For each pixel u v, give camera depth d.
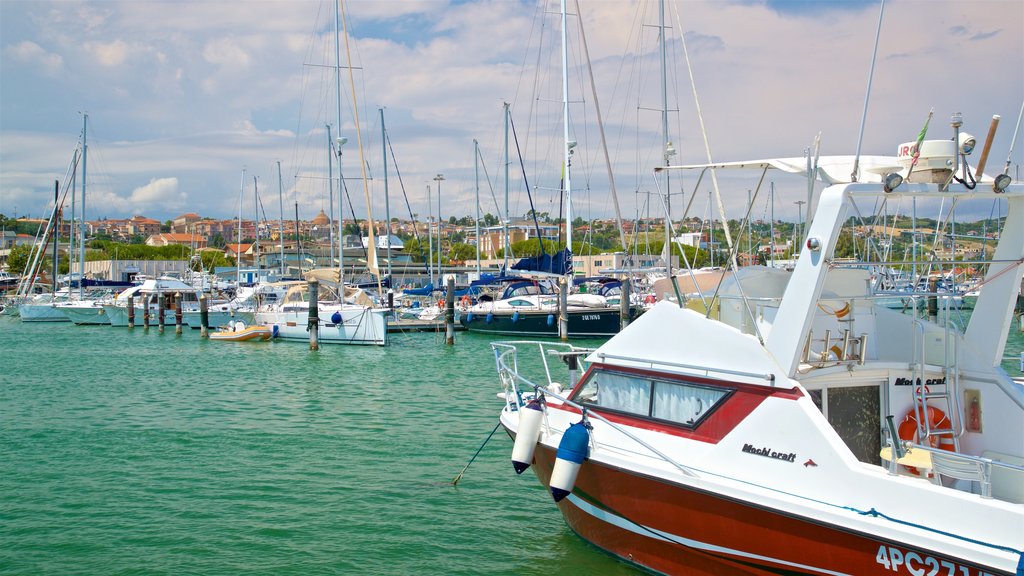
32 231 182.75
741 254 11.97
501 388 21.66
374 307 34.97
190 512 11.04
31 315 54.03
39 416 18.22
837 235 6.62
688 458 7.68
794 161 7.81
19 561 9.37
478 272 51.19
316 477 12.70
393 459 13.77
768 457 7.01
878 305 8.98
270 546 9.79
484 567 9.09
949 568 5.77
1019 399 7.19
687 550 7.70
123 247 113.00
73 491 12.05
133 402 20.20
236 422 17.31
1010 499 7.09
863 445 7.46
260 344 35.03
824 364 7.29
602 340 35.06
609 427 8.62
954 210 7.81
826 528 6.44
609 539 8.85
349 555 9.49
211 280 60.19
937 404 7.64
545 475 9.42
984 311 7.48
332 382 23.41
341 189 37.09
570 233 34.88
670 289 9.44
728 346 7.47
